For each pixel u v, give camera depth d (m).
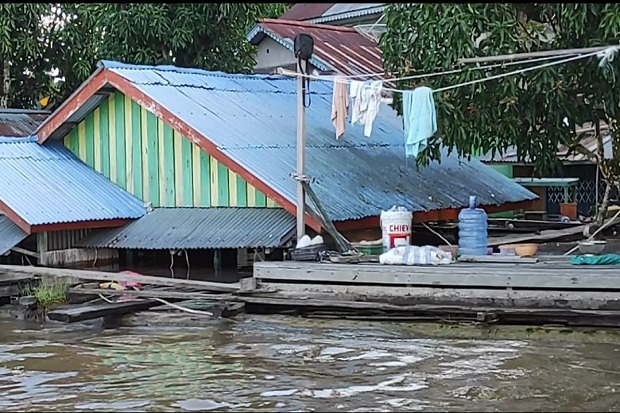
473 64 10.65
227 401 7.31
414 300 10.17
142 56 19.20
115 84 13.45
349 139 14.90
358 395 7.39
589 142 17.22
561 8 10.23
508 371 8.06
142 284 11.59
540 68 10.30
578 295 9.49
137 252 14.07
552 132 12.59
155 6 19.05
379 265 10.48
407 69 11.67
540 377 7.84
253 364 8.55
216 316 10.55
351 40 23.27
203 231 12.32
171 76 14.40
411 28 11.49
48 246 12.66
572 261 10.17
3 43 19.83
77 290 11.38
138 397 7.49
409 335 9.62
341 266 10.54
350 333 9.80
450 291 10.02
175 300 11.21
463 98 11.31
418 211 12.92
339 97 11.27
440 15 10.74
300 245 11.28
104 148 14.09
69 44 21.03
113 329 10.41
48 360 8.92
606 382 7.65
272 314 10.81
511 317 9.77
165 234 12.56
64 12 20.89
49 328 10.50
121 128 13.90
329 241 11.99
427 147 12.43
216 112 13.65
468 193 14.64
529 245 11.12
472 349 8.93
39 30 20.73
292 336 9.73
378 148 15.10
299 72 11.41
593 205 20.19
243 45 20.88
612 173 13.77
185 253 13.79
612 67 10.45
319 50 21.36
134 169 13.79
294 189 11.86
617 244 11.99
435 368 8.23
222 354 8.98
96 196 13.28
